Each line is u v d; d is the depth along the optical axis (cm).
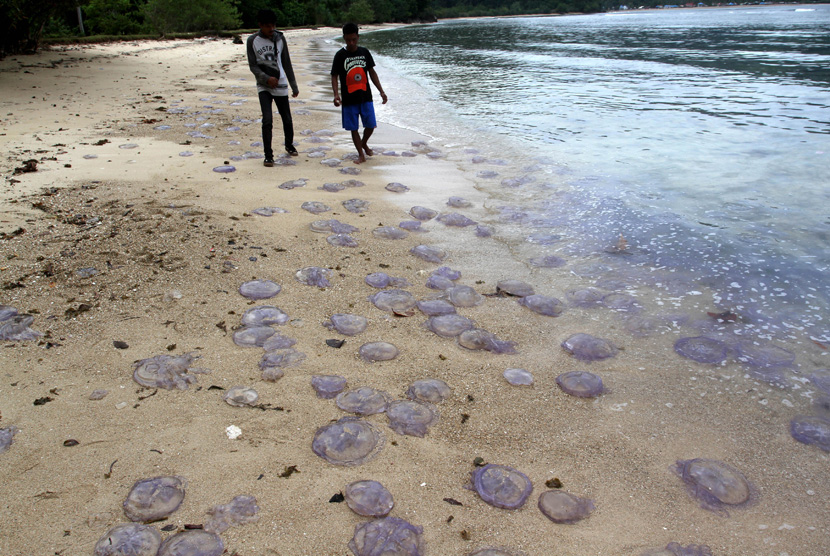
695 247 400
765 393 254
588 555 175
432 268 375
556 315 319
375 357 274
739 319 313
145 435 220
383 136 776
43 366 259
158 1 2962
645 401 249
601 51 2294
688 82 1288
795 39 2558
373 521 185
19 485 195
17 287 321
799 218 444
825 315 314
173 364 261
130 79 1262
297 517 186
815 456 218
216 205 462
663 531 185
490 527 185
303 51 2552
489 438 226
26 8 1505
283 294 331
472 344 288
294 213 455
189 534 177
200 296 323
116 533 176
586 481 205
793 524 188
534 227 445
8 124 739
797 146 661
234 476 202
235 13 3619
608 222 450
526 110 977
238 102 999
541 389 256
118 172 543
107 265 351
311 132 783
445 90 1251
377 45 2980
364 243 405
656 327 307
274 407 238
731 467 212
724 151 652
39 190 478
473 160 642
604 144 707
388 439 223
